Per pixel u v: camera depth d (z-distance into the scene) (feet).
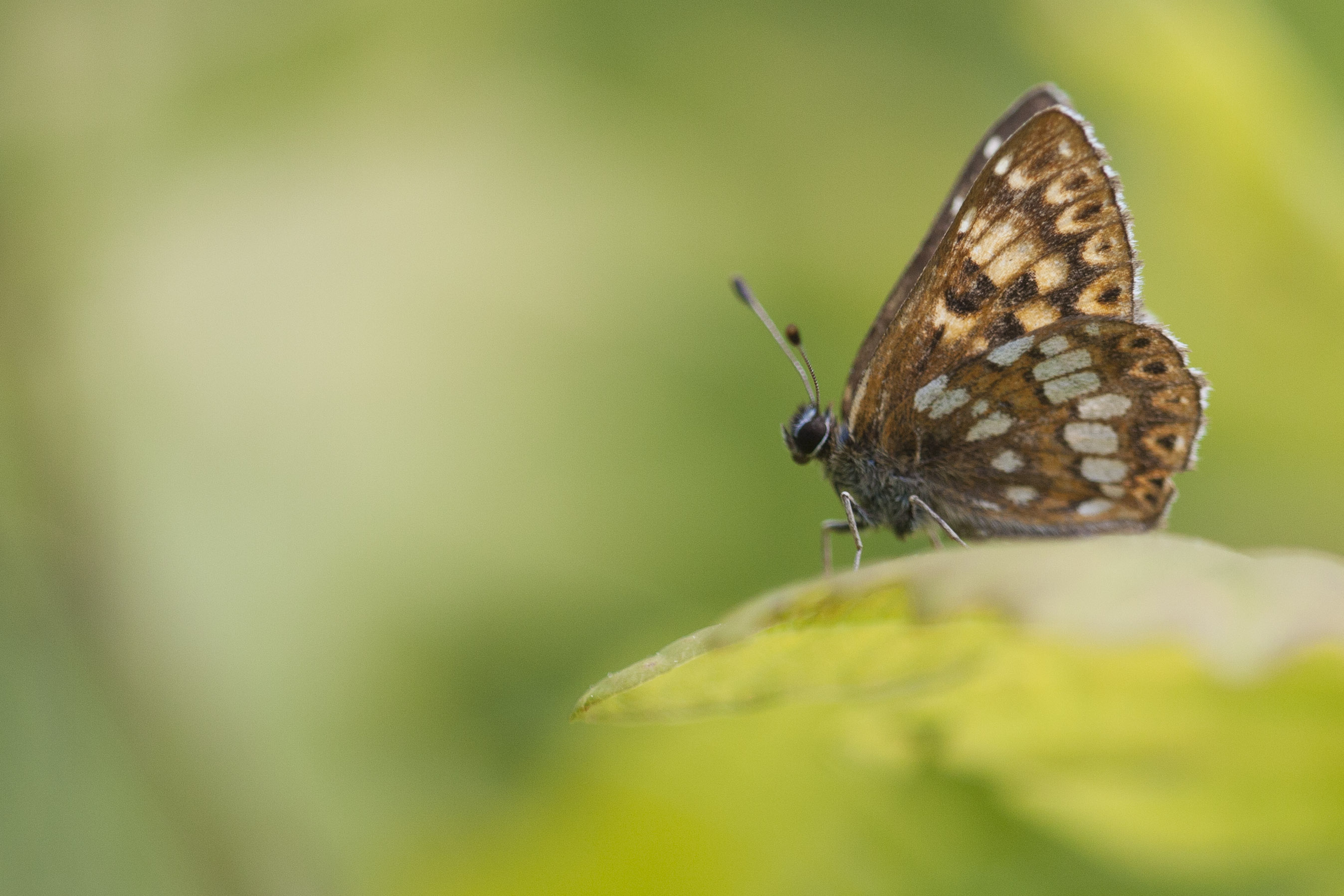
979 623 0.96
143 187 1.12
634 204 1.13
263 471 1.12
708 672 1.00
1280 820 1.03
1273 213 1.09
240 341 1.13
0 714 1.11
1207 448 1.10
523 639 1.11
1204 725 1.02
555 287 1.13
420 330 1.13
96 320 1.12
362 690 1.11
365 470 1.12
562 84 1.14
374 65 1.13
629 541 1.12
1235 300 1.10
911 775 1.04
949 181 1.13
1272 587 0.85
